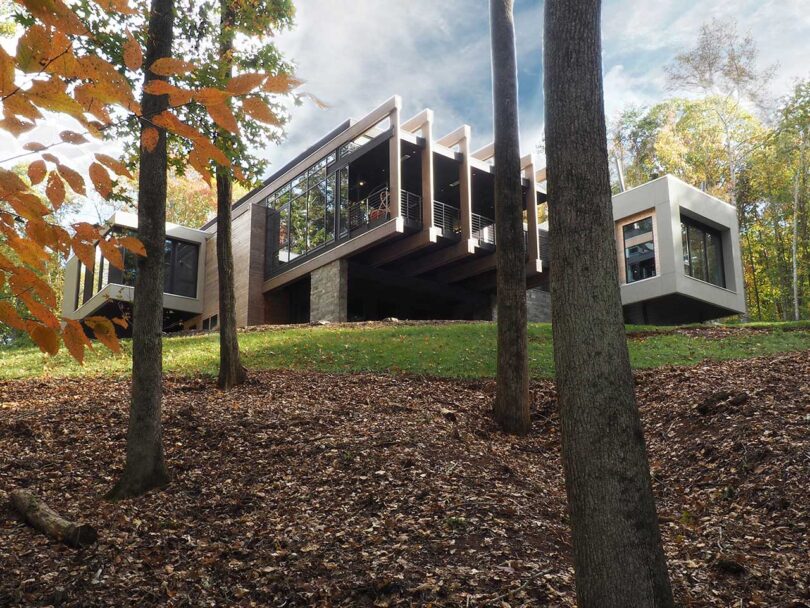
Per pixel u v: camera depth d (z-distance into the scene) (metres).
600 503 3.20
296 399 10.28
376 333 16.72
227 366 11.37
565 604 4.38
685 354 13.80
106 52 4.96
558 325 3.51
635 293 24.36
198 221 40.31
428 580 4.71
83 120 0.94
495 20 10.25
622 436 3.27
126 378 12.22
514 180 10.01
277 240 26.22
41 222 1.06
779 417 7.62
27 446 7.71
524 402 9.66
